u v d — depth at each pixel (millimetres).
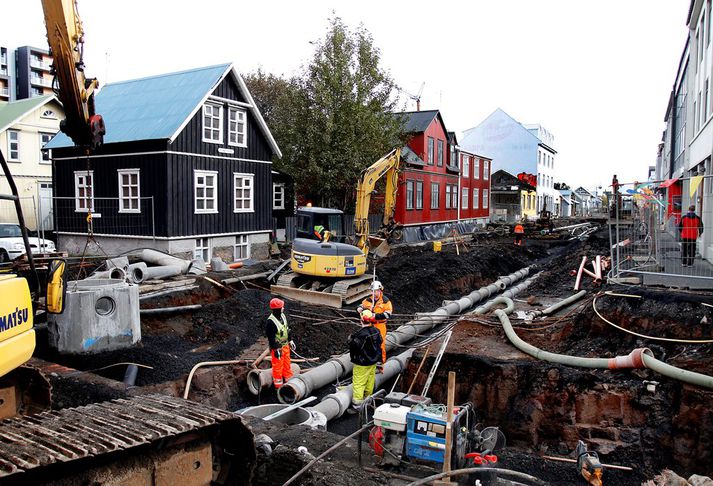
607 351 12062
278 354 11539
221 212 24141
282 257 27406
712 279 12539
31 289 6391
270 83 48031
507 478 8523
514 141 69062
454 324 14703
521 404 11086
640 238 15617
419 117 40219
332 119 30906
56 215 24812
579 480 8961
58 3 6883
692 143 24656
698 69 23234
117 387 9375
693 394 9516
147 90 25234
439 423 7023
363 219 20453
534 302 18422
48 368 10156
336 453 7832
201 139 23031
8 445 4445
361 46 32062
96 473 4770
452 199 45000
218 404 11062
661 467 9398
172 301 15086
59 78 7336
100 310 11672
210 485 5727
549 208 79625
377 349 10789
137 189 22312
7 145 31766
